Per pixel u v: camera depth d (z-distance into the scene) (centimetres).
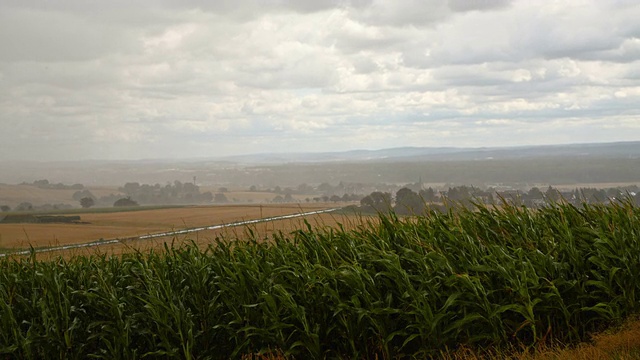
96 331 734
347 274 693
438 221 836
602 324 719
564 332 721
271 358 693
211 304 712
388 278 730
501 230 815
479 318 698
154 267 771
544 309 697
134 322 712
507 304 707
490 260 713
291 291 736
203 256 795
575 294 728
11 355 728
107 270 799
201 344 722
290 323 720
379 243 786
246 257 768
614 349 636
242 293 723
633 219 832
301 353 722
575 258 738
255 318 726
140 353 732
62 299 728
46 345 698
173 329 714
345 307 678
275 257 786
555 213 862
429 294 693
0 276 808
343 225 847
